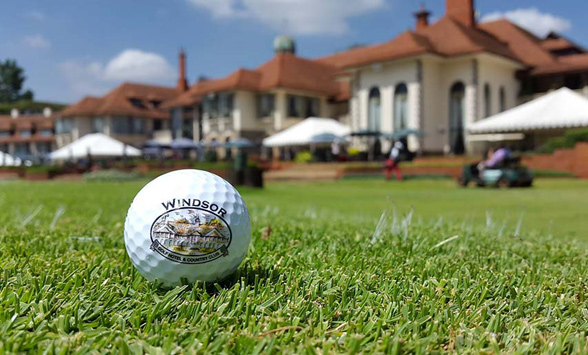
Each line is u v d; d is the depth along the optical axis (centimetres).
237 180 1405
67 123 4900
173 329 160
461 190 1301
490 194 1135
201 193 202
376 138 2673
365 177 2047
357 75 2750
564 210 747
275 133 3275
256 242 335
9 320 165
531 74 2688
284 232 392
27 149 5928
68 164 3459
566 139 1838
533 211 734
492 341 156
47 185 1692
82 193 1089
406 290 213
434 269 257
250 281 228
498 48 2650
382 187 1494
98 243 336
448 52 2456
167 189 202
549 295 210
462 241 373
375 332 164
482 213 708
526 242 383
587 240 441
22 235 358
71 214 580
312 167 2464
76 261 264
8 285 209
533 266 283
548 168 1867
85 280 222
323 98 3462
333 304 194
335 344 155
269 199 971
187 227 196
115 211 630
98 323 168
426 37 2592
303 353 146
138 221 202
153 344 154
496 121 1962
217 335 161
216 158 3309
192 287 204
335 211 707
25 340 150
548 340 161
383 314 183
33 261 257
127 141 4684
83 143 3012
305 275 233
